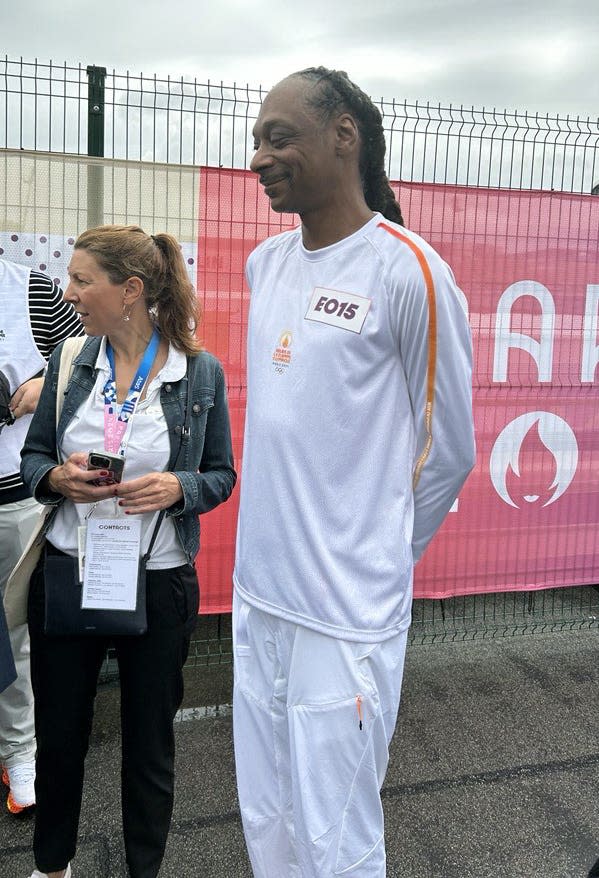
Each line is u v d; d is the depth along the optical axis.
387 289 1.39
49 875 1.96
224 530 3.45
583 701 3.35
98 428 1.83
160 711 1.91
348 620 1.46
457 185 3.44
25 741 2.48
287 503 1.48
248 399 1.61
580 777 2.76
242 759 1.69
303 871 1.54
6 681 1.93
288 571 1.49
